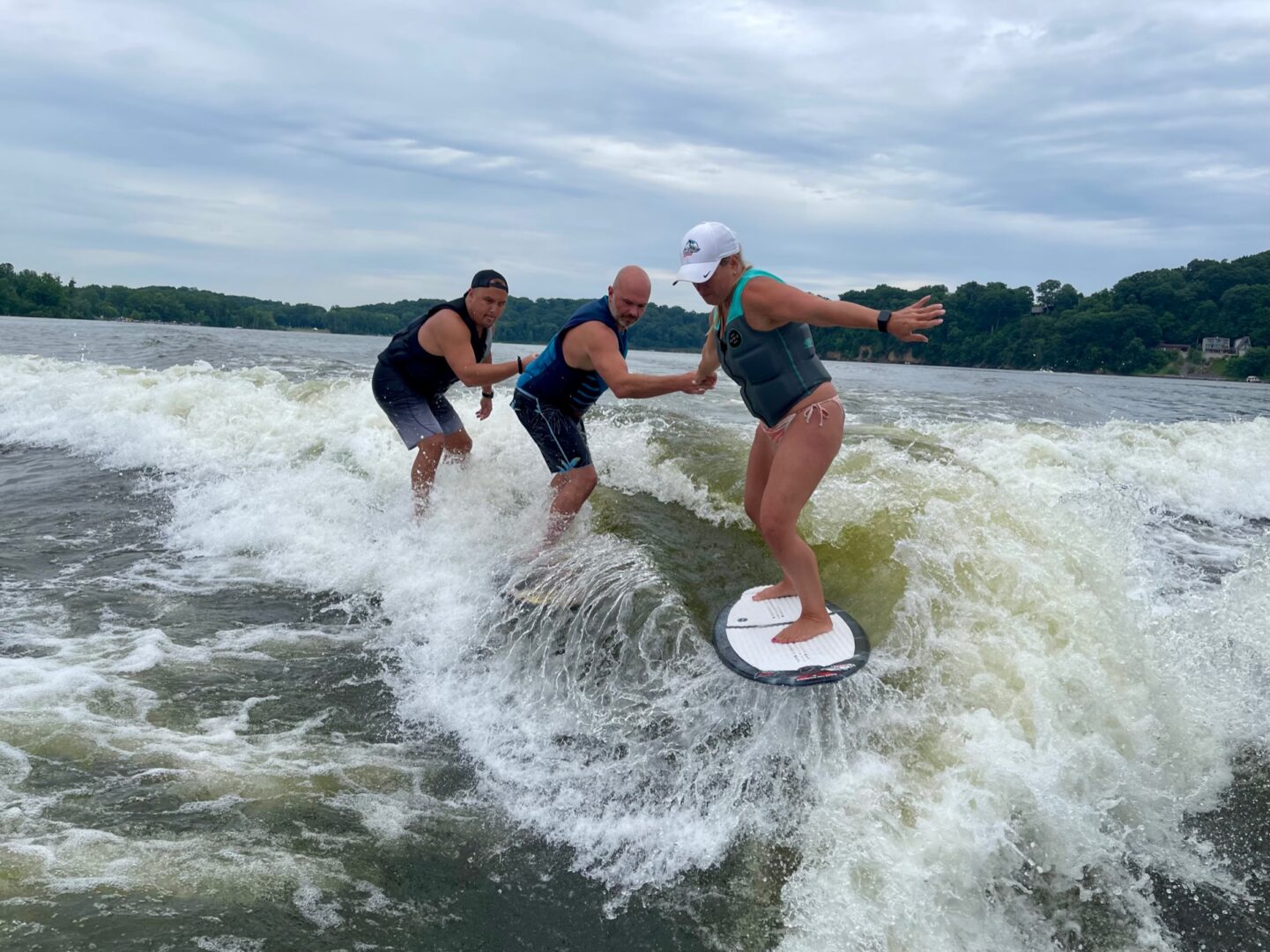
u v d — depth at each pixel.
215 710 3.52
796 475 3.44
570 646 3.99
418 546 5.25
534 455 6.19
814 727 3.35
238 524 5.84
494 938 2.36
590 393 4.76
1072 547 4.11
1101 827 2.90
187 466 7.38
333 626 4.46
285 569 5.20
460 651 4.15
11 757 3.03
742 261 3.54
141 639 4.15
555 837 2.84
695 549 4.68
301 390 9.16
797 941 2.39
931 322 3.06
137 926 2.23
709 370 4.07
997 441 8.36
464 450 5.97
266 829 2.74
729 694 3.54
